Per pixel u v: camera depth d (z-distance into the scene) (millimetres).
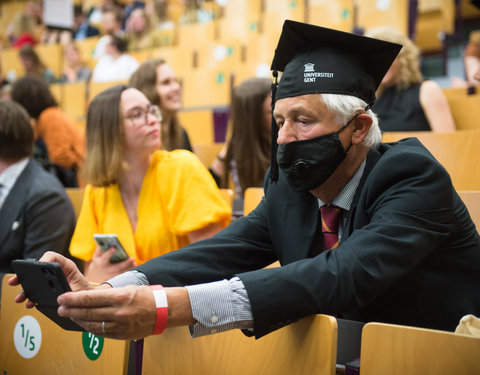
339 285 1016
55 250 2246
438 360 899
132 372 1344
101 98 1976
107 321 906
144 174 1998
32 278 988
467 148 2078
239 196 2596
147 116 1950
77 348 1322
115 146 1938
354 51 1237
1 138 2266
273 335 1061
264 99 2494
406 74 2764
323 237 1292
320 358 981
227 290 987
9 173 2291
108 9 6996
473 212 1581
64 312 924
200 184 1928
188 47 6211
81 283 1202
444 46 5531
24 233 2232
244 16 6453
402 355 928
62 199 2301
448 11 5539
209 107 4934
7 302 1486
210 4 7012
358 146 1253
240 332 1107
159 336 1229
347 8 5441
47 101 3619
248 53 5531
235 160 2559
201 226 1877
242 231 1374
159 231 1933
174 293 953
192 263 1282
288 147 1222
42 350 1387
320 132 1203
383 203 1141
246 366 1086
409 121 2742
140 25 6137
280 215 1346
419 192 1115
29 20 7375
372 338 957
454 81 4164
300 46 1252
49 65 6695
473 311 1179
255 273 1022
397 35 2791
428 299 1188
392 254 1054
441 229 1125
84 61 6570
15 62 6781
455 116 2785
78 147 3596
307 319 1014
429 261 1187
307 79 1201
